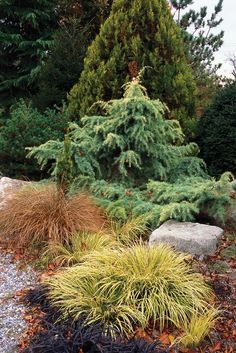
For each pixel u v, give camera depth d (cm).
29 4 1149
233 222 506
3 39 1145
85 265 401
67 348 283
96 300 350
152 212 502
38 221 479
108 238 466
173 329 337
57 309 353
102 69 657
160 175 577
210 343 326
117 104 564
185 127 654
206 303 355
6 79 1184
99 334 297
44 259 445
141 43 651
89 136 582
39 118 693
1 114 1018
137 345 289
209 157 646
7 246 477
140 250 396
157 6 657
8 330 338
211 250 438
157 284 360
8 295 388
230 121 626
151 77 648
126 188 562
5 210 510
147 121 566
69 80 835
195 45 1121
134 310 339
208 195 504
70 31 895
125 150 579
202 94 982
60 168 501
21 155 664
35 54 1142
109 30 668
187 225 474
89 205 511
